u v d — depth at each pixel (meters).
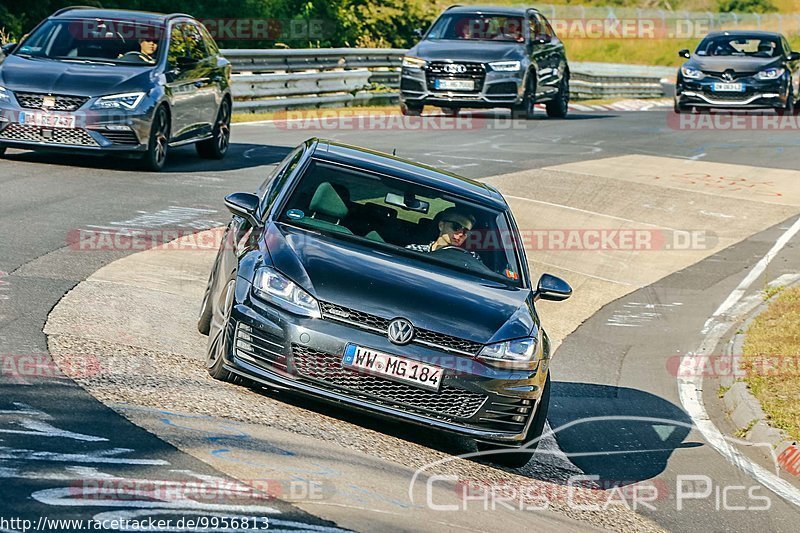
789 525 21.62
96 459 16.81
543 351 22.45
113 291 29.67
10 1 88.62
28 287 28.53
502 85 79.38
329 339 21.06
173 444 18.17
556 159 65.44
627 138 77.56
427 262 23.83
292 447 19.48
